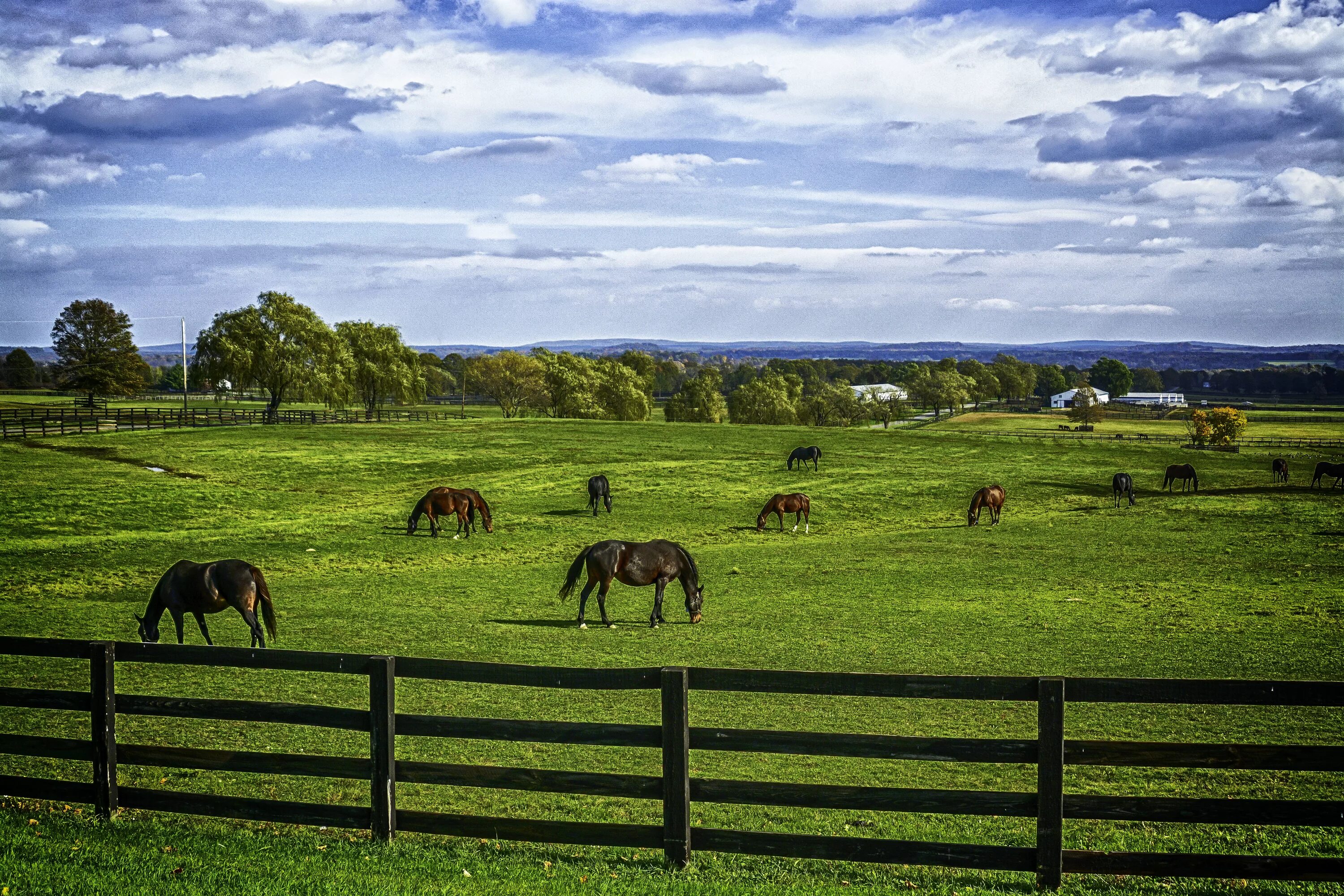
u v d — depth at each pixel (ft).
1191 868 21.40
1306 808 20.83
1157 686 21.01
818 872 24.07
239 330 295.89
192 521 141.49
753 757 39.42
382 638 66.90
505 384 449.06
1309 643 65.77
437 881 21.52
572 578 73.31
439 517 148.56
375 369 341.62
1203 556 118.83
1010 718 45.06
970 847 22.12
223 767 25.02
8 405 322.75
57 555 110.83
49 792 26.21
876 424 523.29
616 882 21.80
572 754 39.06
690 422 415.03
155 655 25.11
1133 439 318.45
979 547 129.49
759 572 107.04
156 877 21.35
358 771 24.43
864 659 60.29
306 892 20.66
